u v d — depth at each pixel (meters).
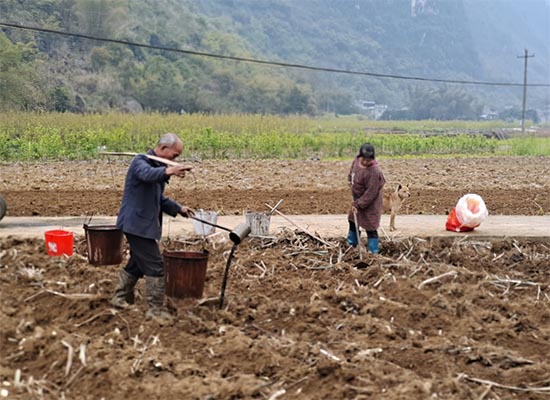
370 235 10.16
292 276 9.38
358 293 8.66
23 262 9.02
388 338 7.34
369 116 120.31
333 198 16.02
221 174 22.25
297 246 10.46
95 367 6.20
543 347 7.44
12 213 12.86
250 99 82.88
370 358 6.63
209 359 6.63
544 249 11.19
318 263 9.80
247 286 8.84
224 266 9.45
